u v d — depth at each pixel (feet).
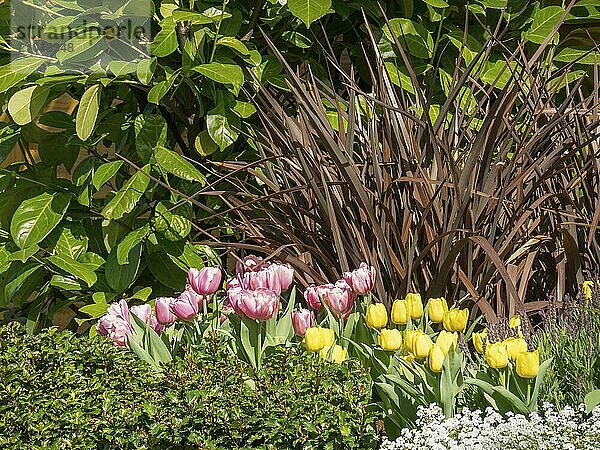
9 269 11.80
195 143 11.62
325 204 9.57
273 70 11.87
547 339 7.89
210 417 7.00
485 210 9.53
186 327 9.15
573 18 13.00
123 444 7.10
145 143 11.49
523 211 10.05
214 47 11.12
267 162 10.75
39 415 7.26
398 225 9.74
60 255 11.33
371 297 9.18
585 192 10.52
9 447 7.03
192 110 12.53
